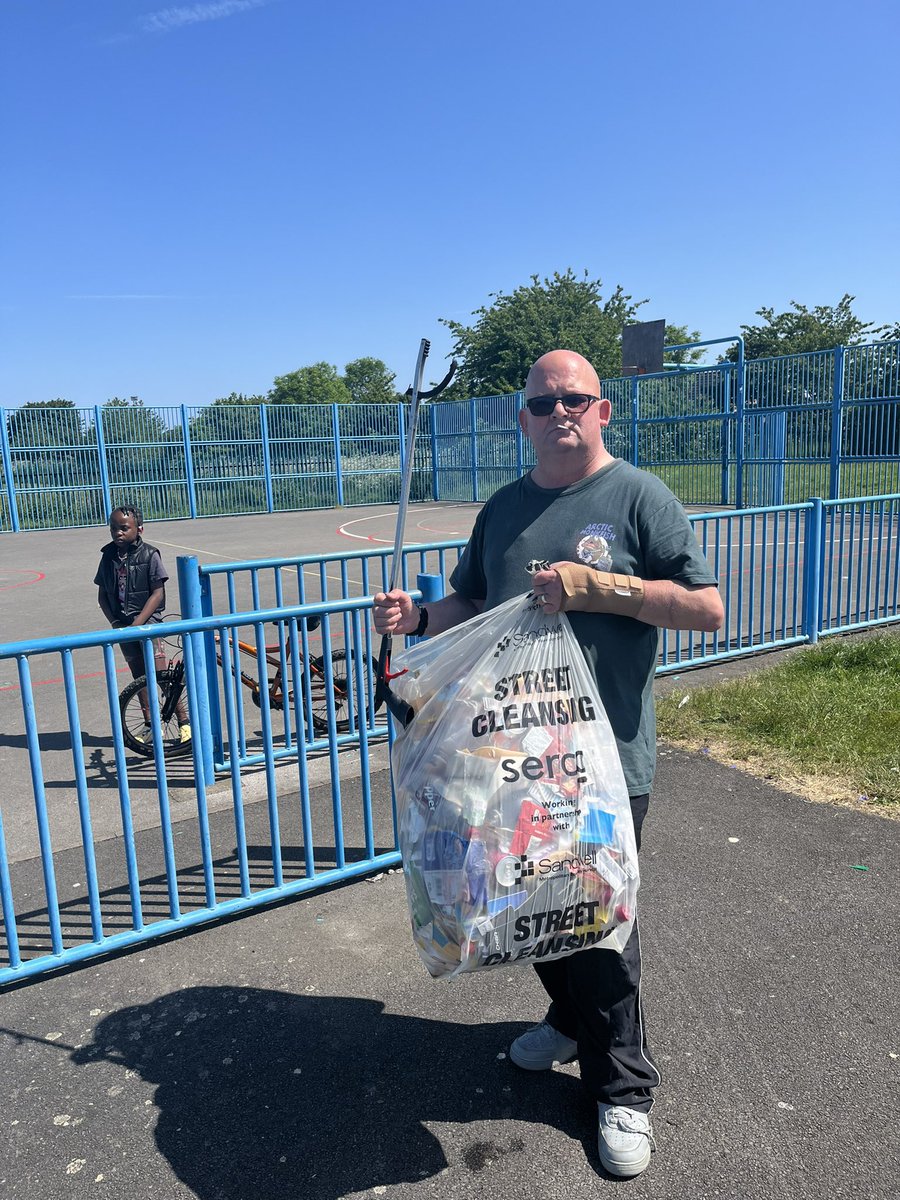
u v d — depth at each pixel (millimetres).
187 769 5422
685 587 2129
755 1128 2359
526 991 3027
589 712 2115
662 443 24672
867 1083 2510
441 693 2141
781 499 21516
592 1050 2307
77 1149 2393
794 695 5715
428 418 33500
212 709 5242
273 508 31250
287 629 5035
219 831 4410
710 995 2920
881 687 5848
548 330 45562
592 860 2055
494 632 2123
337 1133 2416
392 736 3814
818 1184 2180
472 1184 2232
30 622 10922
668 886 3637
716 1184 2195
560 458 2246
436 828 2072
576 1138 2363
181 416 29375
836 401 19766
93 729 6387
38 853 4258
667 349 26297
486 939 2021
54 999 3061
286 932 3443
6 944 3414
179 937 3426
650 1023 2789
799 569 9359
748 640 7270
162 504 29453
